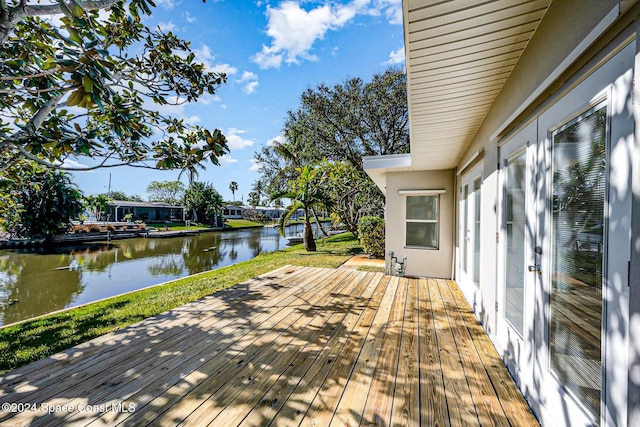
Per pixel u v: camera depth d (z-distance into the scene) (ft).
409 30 5.48
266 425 5.30
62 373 7.04
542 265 5.56
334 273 19.19
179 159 11.34
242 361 7.65
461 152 14.42
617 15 3.32
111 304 14.21
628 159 3.37
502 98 7.88
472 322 10.48
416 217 18.84
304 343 8.74
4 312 17.72
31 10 7.04
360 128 42.50
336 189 38.52
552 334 5.25
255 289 15.14
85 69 6.85
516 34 5.76
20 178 14.33
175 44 13.06
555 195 5.23
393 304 12.60
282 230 37.01
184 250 47.80
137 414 5.59
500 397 6.16
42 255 41.88
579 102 4.40
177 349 8.34
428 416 5.54
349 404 5.90
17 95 9.59
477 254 11.46
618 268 3.53
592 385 4.10
